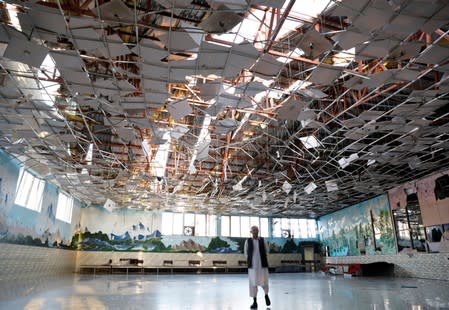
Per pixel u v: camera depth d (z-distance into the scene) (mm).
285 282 13531
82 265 20391
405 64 6613
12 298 7102
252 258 6426
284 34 5805
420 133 9375
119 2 4465
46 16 4703
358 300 7348
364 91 7816
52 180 14695
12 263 11945
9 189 11289
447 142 10227
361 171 13930
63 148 10539
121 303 6805
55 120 8523
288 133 10281
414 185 15453
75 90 6742
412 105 7625
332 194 18250
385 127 8922
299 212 23984
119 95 6949
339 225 22609
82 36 5113
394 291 9297
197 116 8812
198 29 4867
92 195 18375
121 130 8969
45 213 14812
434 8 4660
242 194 18328
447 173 13625
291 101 7223
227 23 4734
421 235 14969
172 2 4531
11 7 4941
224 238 24203
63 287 10250
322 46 5391
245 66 5766
